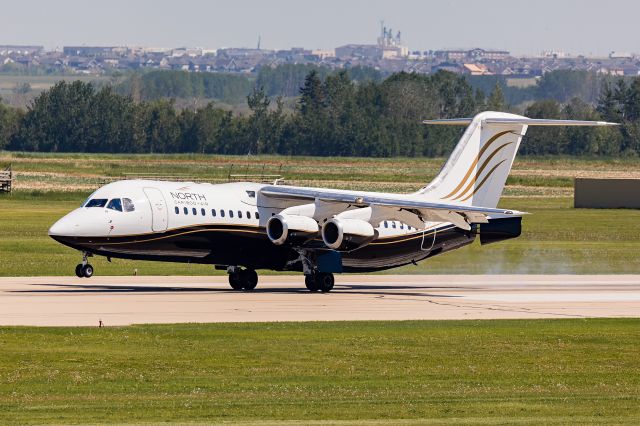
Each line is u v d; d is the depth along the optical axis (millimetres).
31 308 102312
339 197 123812
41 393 67188
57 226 114438
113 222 115688
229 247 122562
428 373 75375
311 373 74688
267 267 125812
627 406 64812
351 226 122562
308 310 105750
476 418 60812
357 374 74625
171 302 109562
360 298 118438
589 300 119562
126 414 61125
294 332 90500
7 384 69688
